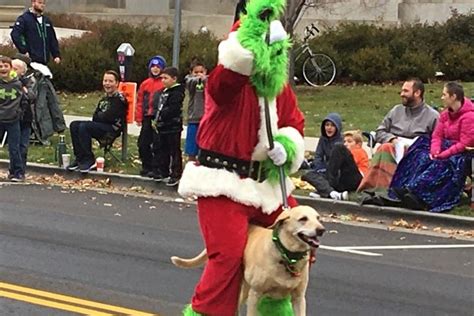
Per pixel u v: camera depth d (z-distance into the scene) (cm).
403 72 2480
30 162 1457
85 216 1079
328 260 888
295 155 535
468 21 2616
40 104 1569
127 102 1425
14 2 3284
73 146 1398
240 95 521
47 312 673
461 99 1142
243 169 528
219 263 521
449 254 944
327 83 2448
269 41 507
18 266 812
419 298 750
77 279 771
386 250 954
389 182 1163
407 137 1206
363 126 1762
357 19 3034
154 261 845
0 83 1328
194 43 2478
